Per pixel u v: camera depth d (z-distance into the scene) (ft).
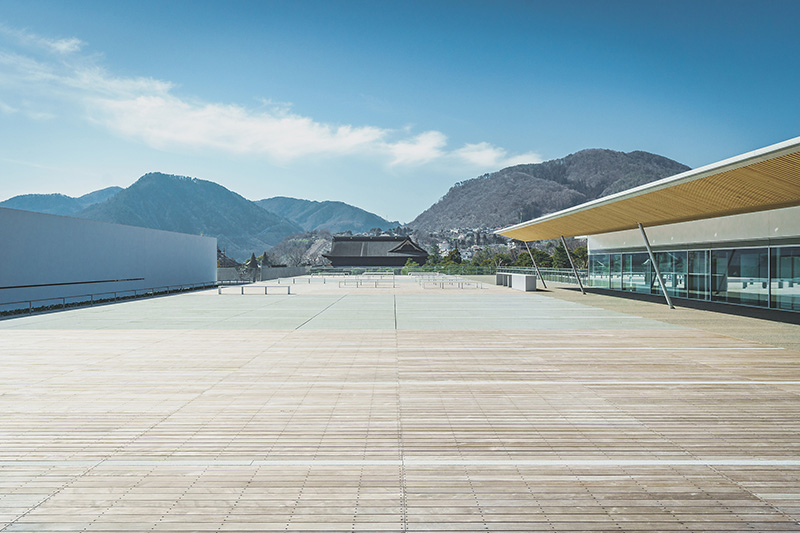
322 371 27.32
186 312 57.47
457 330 42.16
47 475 14.43
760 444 16.65
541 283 118.32
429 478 14.19
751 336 38.47
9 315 55.47
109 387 24.03
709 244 65.26
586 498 13.04
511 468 14.83
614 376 25.98
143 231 91.56
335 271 187.83
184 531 11.53
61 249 68.90
